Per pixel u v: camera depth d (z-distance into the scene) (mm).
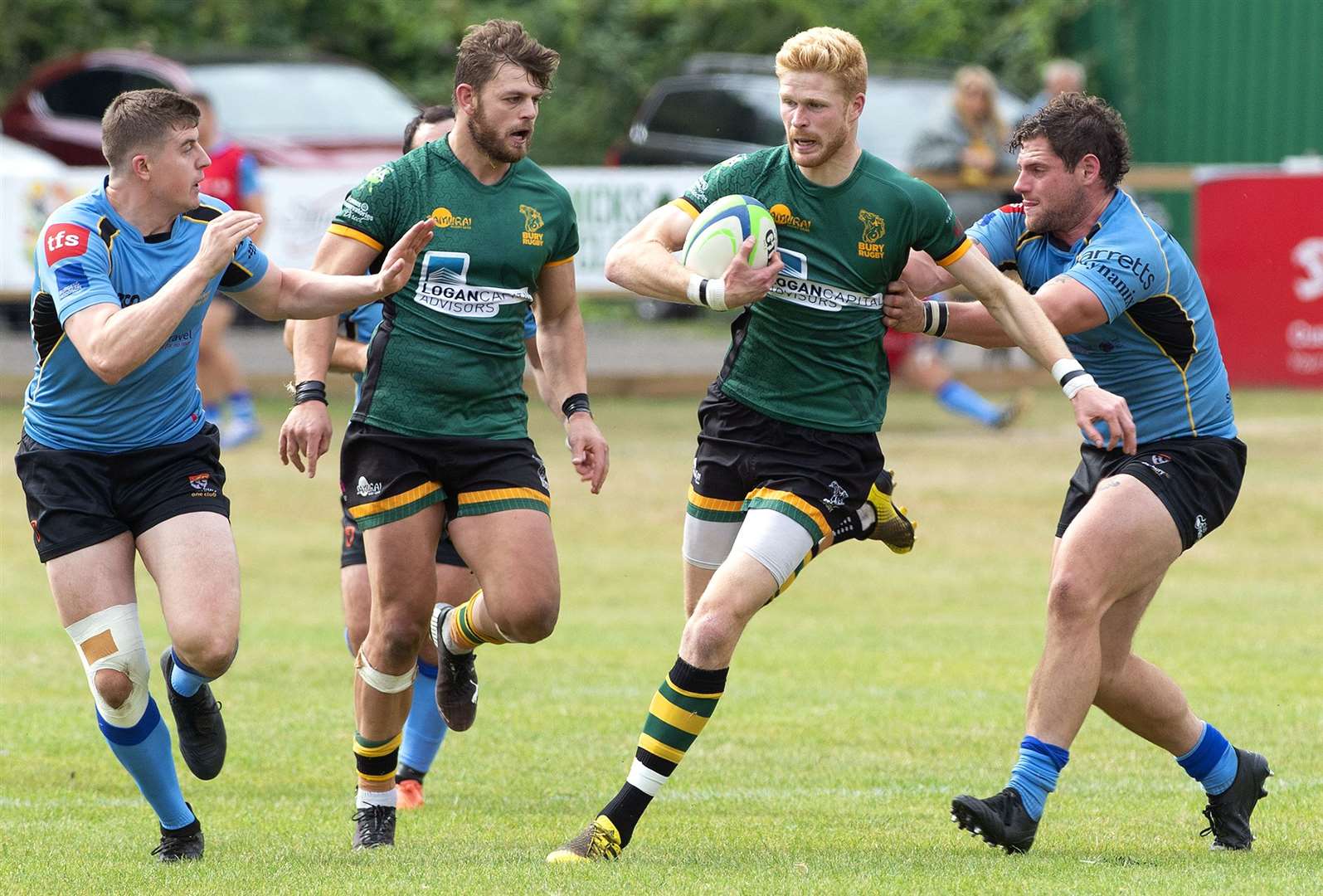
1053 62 91250
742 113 73688
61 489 19094
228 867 18703
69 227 18562
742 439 20062
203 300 19109
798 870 18094
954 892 16984
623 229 60250
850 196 19438
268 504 48406
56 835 20719
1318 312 61781
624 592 40625
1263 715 28047
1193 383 20266
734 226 19078
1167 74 88312
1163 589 40719
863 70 19031
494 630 20328
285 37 91688
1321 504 48156
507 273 20359
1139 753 26156
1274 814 21984
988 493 49750
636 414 61844
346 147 65750
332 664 32844
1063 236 20719
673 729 18922
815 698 30000
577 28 92812
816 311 19594
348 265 20188
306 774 24781
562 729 27734
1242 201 61688
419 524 20094
